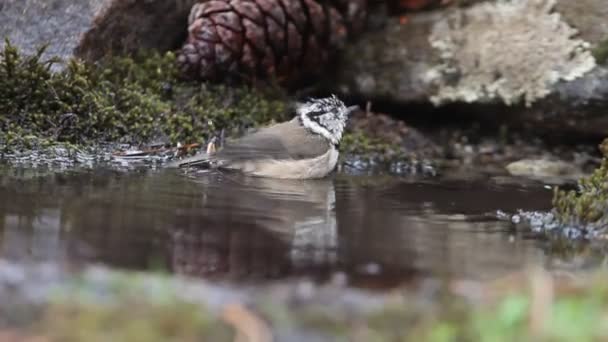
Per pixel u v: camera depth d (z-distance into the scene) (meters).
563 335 5.78
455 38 14.34
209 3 13.78
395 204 10.25
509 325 5.89
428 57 14.51
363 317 6.04
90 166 11.61
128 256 7.11
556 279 6.98
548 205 10.53
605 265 7.75
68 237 7.59
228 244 7.77
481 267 7.36
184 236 7.95
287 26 13.91
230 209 9.32
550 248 8.38
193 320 5.81
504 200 10.80
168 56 13.74
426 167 13.39
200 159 11.98
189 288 6.30
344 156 13.45
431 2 14.56
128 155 12.30
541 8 13.66
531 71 13.77
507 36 13.91
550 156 14.23
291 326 5.91
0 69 12.44
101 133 12.55
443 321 5.98
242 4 13.72
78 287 6.20
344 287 6.54
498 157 14.29
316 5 14.14
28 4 13.70
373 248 7.89
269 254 7.50
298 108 13.18
